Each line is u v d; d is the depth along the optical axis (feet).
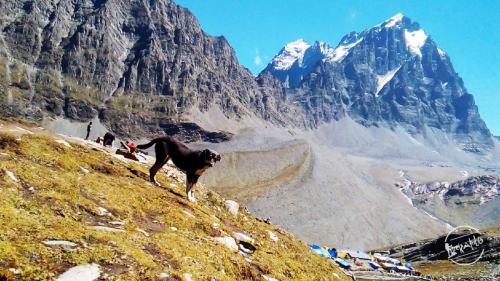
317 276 71.77
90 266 33.76
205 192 89.45
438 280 385.70
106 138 134.00
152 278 35.58
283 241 84.23
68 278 31.42
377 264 467.52
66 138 93.20
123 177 69.87
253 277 50.88
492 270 432.66
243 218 86.79
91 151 79.77
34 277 30.35
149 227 50.47
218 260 48.14
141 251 39.91
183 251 45.19
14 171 48.73
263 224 91.76
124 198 56.39
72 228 39.60
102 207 50.16
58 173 55.62
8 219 36.78
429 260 602.03
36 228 37.14
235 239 63.52
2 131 67.26
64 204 45.78
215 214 75.97
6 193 42.39
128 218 50.39
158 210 57.82
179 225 55.47
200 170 71.36
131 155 96.02
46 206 43.52
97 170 68.90
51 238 36.17
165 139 74.49
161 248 43.04
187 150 72.43
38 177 50.31
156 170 74.95
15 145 62.08
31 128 86.94
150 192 64.95
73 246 36.06
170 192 72.54
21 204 41.47
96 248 36.68
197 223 58.75
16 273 30.07
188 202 69.21
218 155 70.49
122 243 39.83
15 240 33.91
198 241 51.80
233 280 44.57
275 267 60.44
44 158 61.31
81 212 46.24
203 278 40.55
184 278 38.19
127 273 34.76
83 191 52.54
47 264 32.19
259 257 61.00
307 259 80.64
